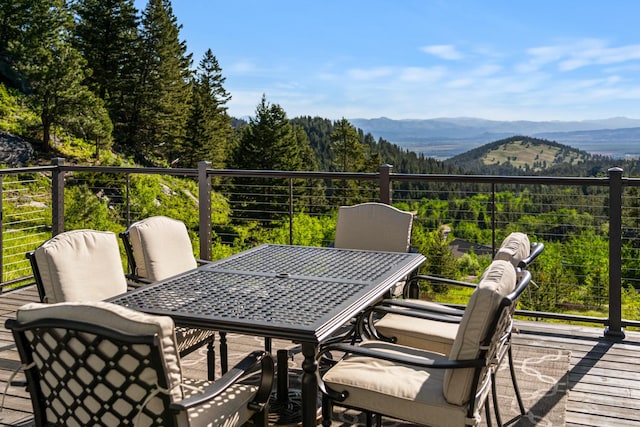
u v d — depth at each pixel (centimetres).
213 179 2198
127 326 155
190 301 239
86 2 3153
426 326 294
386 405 215
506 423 275
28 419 279
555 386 318
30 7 2623
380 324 298
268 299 242
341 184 2480
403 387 215
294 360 358
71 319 162
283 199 2211
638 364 352
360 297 246
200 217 513
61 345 168
